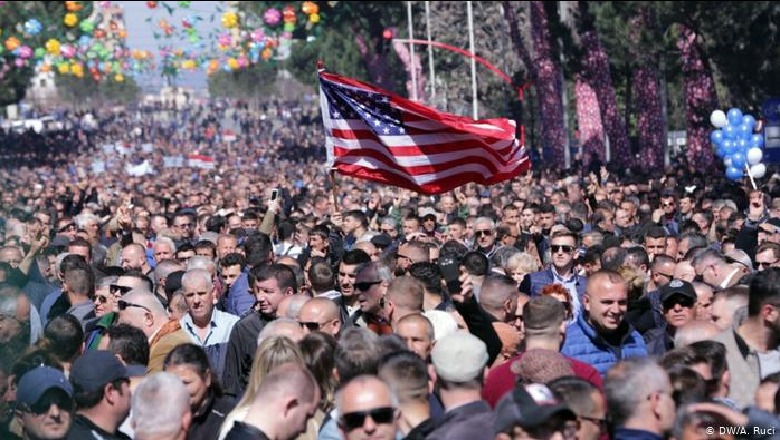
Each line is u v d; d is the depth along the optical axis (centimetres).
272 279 2445
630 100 13412
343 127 3111
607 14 10119
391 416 1530
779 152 7200
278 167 17012
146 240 4584
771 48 8781
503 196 6150
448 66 17075
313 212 5678
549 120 11681
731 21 8838
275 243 4509
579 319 2164
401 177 3125
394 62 19175
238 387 2419
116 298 2653
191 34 15088
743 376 1930
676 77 11812
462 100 17050
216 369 2405
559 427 1450
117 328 2120
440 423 1652
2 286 2277
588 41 10812
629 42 10044
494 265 3331
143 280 2662
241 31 15150
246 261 3272
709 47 9175
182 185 10656
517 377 1817
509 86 14625
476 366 1672
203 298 2481
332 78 3078
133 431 1694
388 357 1678
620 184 7538
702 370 1752
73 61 16762
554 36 11569
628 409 1511
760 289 1922
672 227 4856
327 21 18225
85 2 16612
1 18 16000
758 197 3481
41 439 1730
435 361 1684
